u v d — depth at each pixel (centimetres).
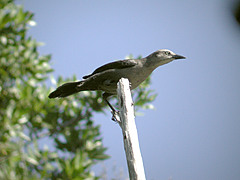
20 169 897
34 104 1088
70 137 1102
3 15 1091
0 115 1023
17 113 984
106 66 1045
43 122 1108
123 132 636
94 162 1042
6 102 1060
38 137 1098
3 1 1115
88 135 1108
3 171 867
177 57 1077
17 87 1078
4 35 1103
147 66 1048
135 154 595
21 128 1021
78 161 948
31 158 930
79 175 941
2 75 1073
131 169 581
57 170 985
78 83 1061
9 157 903
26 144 1030
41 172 952
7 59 1093
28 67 1111
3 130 954
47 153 967
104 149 1097
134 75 1024
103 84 1036
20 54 1108
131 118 650
